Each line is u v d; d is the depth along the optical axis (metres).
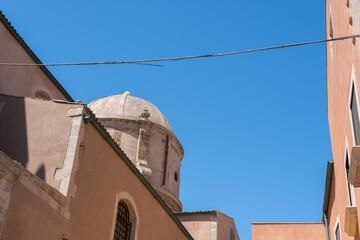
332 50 12.46
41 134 12.41
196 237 23.70
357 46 7.94
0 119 12.91
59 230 10.78
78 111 12.54
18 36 16.56
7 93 15.73
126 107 28.06
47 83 18.30
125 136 26.17
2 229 8.95
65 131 12.28
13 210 9.35
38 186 10.32
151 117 28.28
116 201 13.95
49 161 11.87
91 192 12.48
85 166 12.30
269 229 20.92
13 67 16.22
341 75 10.84
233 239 26.33
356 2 7.74
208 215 24.34
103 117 26.59
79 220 11.70
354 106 9.20
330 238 17.94
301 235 20.47
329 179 15.87
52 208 10.65
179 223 19.20
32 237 9.80
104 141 13.64
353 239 11.60
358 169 7.62
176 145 28.67
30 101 13.12
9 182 9.34
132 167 15.30
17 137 12.53
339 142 12.62
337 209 14.80
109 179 13.67
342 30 10.00
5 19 15.94
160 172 26.25
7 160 9.30
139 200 15.79
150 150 26.33
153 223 16.73
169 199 26.06
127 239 14.84
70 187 11.44
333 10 11.51
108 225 13.21
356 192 9.92
